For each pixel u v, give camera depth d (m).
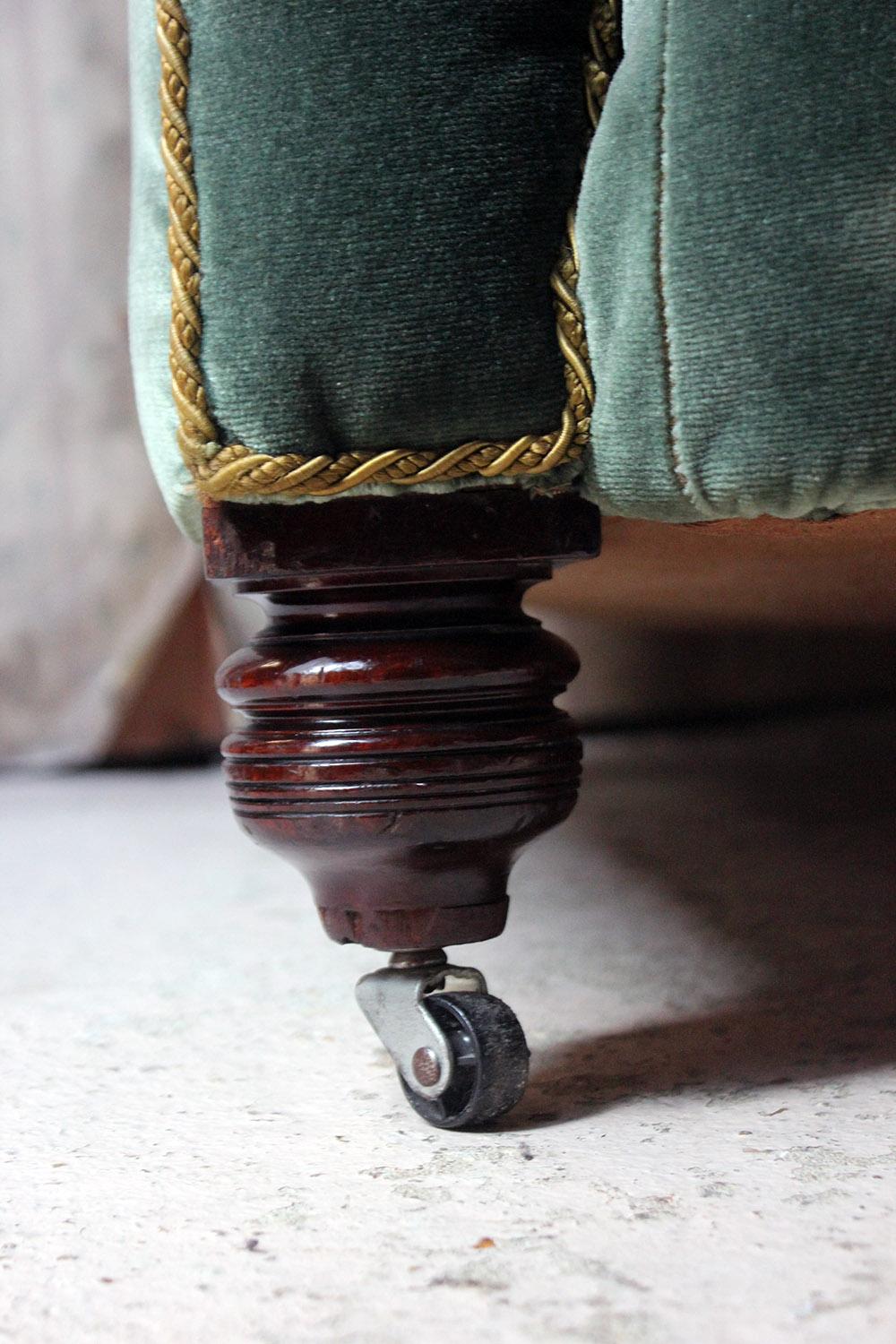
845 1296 0.50
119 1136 0.62
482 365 0.57
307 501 0.58
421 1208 0.55
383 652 0.59
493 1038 0.59
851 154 0.53
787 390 0.55
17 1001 0.78
